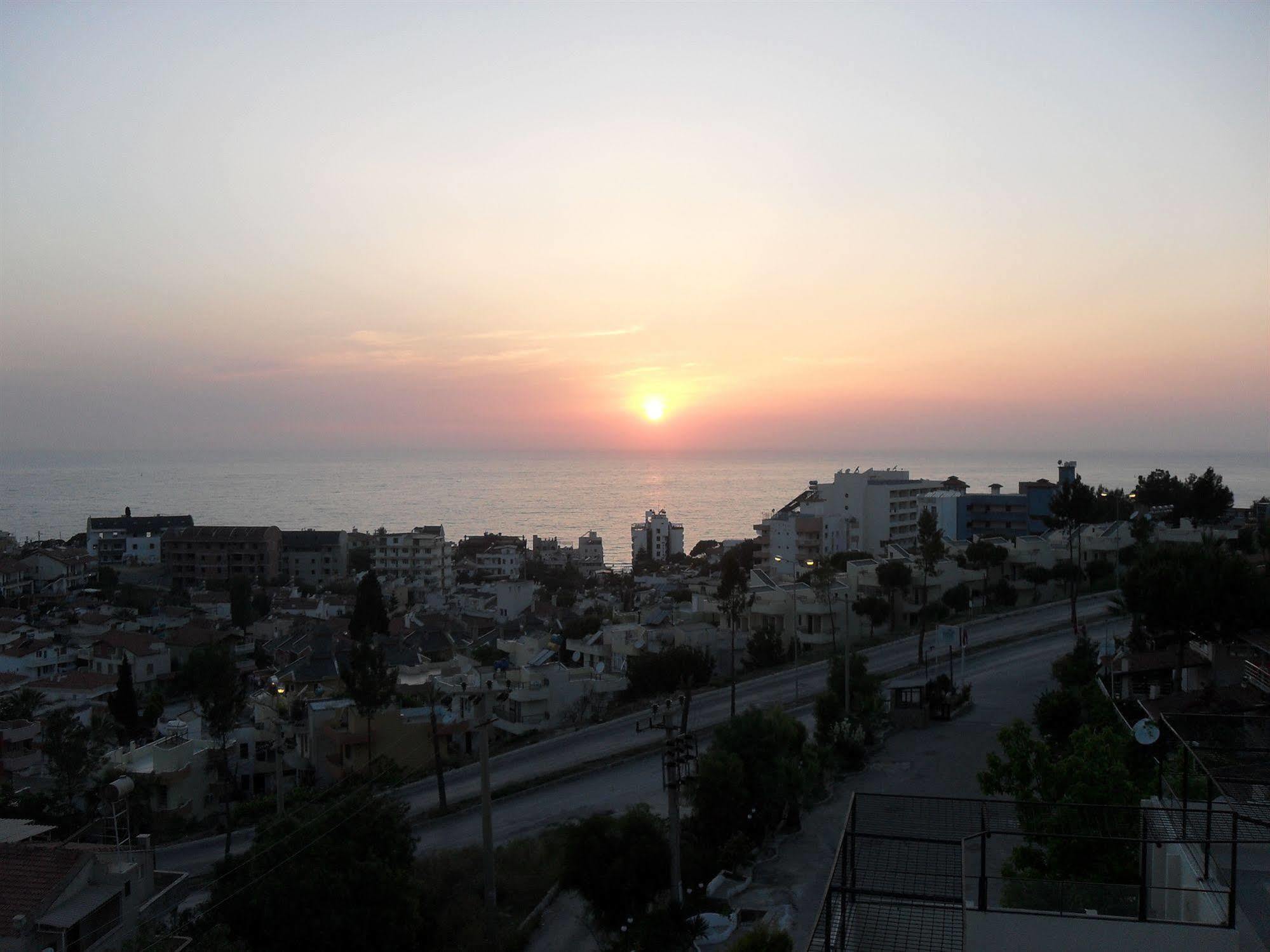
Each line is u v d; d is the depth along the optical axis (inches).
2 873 1110.4
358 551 7672.2
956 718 2121.1
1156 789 897.5
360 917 1175.0
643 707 2632.9
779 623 3447.3
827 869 1381.6
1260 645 1571.1
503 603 5659.5
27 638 4485.7
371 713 2335.1
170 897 1219.9
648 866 1311.5
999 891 548.1
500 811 1905.8
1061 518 3668.8
